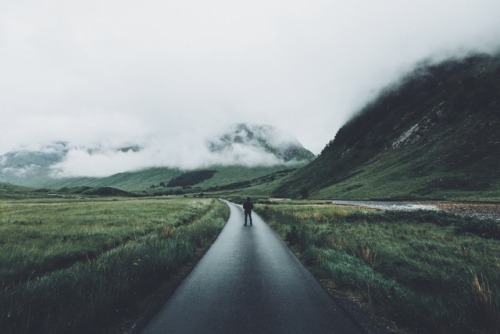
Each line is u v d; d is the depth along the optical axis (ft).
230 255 44.93
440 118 534.78
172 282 30.73
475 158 357.41
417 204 224.94
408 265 36.55
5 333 17.76
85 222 81.05
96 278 26.61
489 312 20.06
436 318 19.97
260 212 147.43
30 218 91.20
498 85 503.20
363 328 19.80
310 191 550.77
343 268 32.48
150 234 58.85
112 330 19.51
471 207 172.65
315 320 21.01
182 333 18.93
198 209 148.66
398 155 508.12
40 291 23.49
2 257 37.63
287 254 45.70
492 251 44.68
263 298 25.59
